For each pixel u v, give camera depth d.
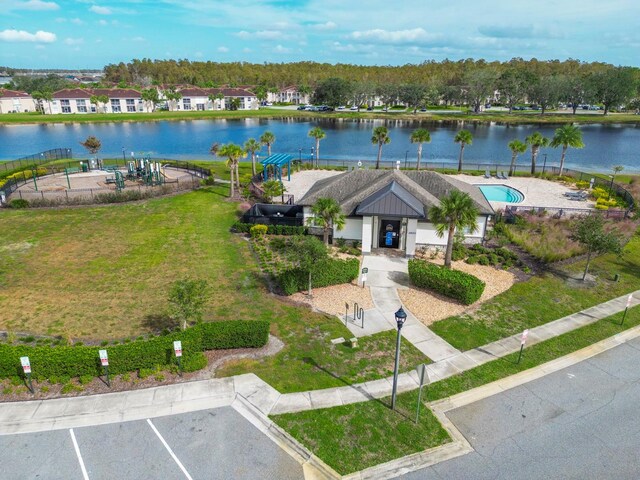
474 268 33.47
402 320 17.06
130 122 153.50
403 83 197.00
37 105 177.25
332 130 133.38
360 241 37.09
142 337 23.61
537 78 166.00
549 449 17.14
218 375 20.89
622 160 88.44
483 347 23.53
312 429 17.75
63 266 32.75
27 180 58.66
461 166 74.56
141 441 17.20
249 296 28.52
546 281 31.44
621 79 153.88
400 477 15.83
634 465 16.48
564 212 46.72
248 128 138.25
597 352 23.41
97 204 47.94
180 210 46.31
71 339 23.72
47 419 18.19
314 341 23.66
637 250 37.47
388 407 19.05
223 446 16.98
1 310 26.58
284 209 43.09
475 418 18.67
